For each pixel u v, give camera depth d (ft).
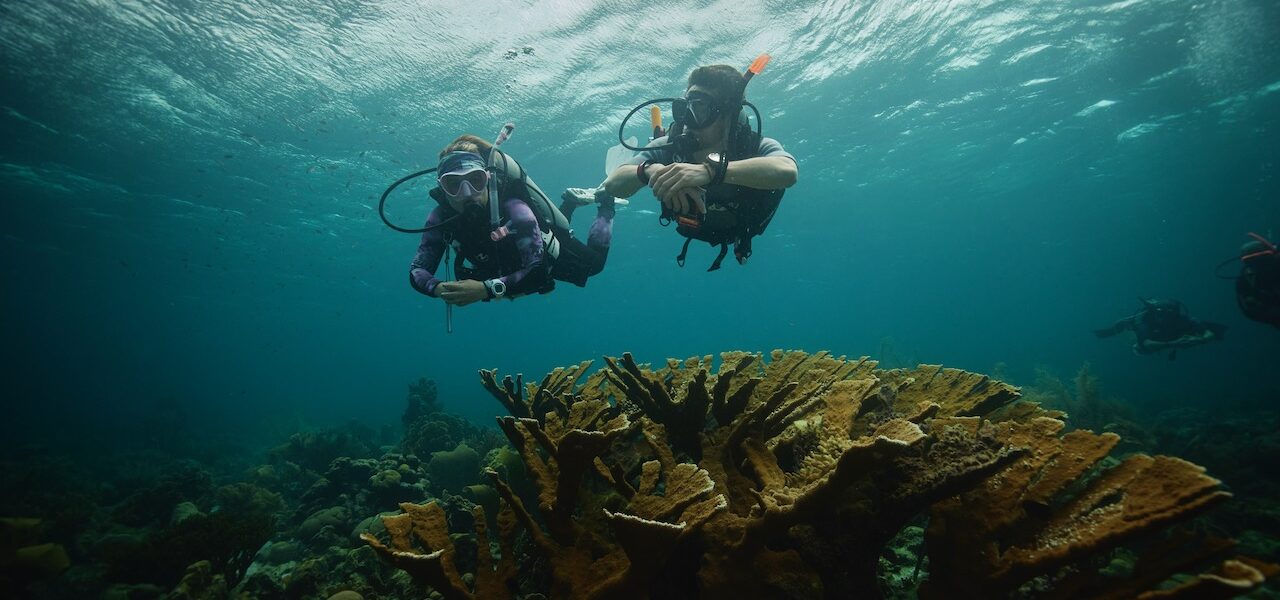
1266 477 24.12
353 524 20.29
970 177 85.61
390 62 40.40
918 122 61.11
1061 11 42.06
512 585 5.74
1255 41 47.42
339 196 69.72
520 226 10.14
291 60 39.88
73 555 22.59
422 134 51.75
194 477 28.73
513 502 5.98
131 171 59.41
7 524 10.77
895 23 41.37
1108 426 31.83
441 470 23.27
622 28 37.78
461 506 15.69
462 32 37.24
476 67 41.45
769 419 7.15
